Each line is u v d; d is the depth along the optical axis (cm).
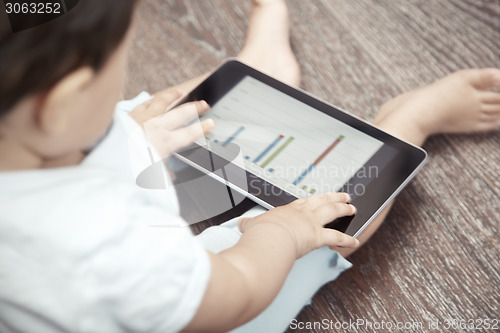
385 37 101
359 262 77
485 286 73
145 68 101
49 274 47
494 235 77
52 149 47
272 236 62
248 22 106
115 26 43
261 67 94
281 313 68
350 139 77
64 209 47
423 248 77
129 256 48
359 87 95
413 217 80
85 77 42
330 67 98
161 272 49
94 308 48
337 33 102
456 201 81
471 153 86
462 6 103
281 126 79
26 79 41
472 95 85
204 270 51
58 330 49
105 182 50
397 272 76
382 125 84
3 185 47
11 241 46
